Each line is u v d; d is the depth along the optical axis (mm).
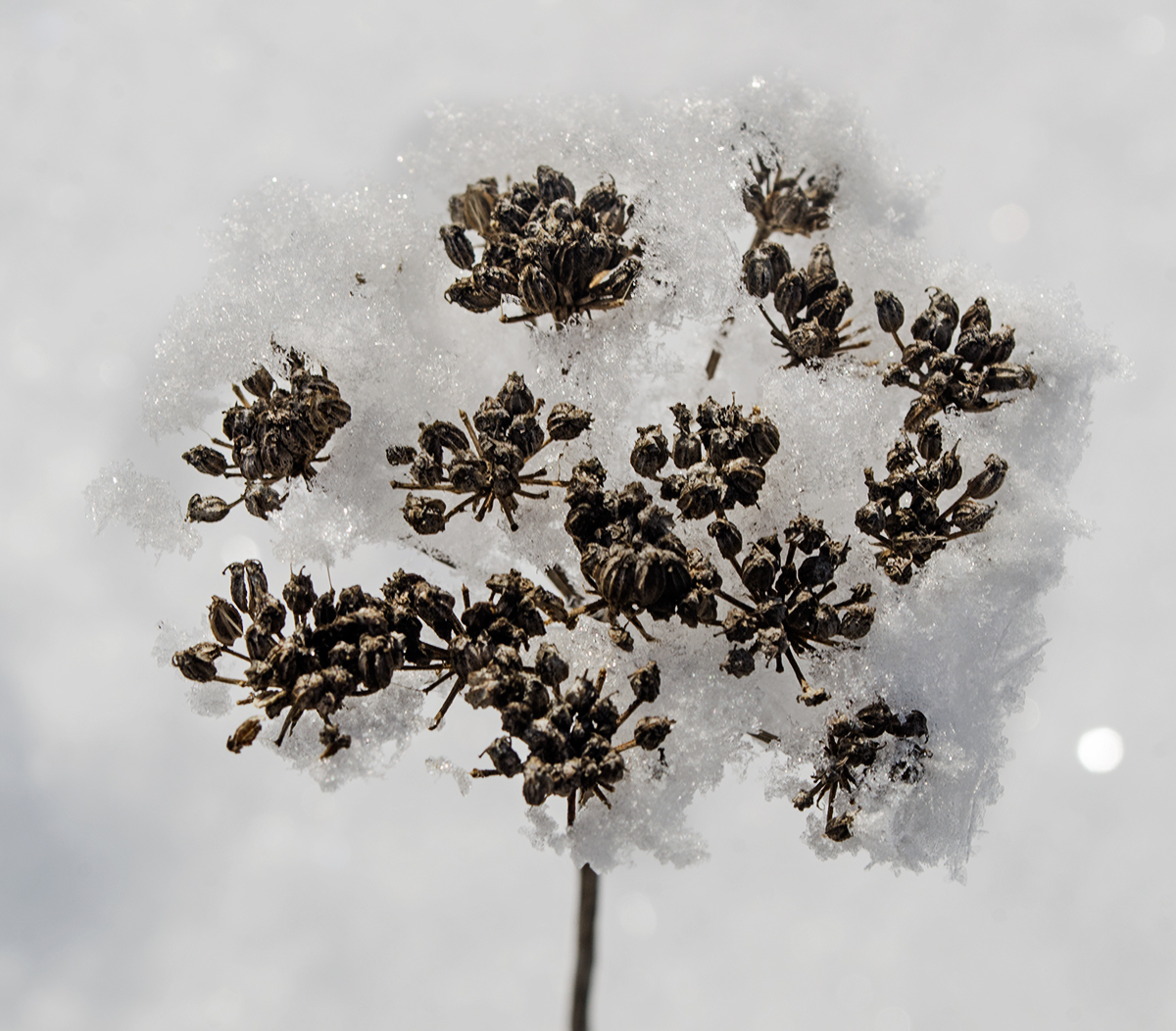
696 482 197
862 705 204
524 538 208
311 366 208
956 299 224
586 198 213
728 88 232
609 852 199
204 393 212
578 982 237
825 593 199
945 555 209
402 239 217
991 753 211
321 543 211
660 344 215
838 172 234
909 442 208
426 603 198
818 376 210
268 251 212
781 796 208
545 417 211
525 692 194
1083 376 217
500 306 215
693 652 204
